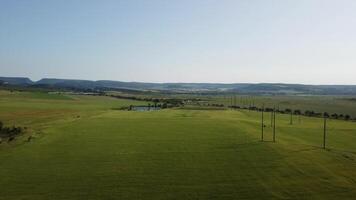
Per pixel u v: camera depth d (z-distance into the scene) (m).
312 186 53.22
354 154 74.25
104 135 95.62
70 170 61.56
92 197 49.09
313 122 136.88
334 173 59.56
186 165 64.94
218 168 62.84
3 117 130.75
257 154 72.44
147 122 124.88
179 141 87.00
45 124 115.12
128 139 89.94
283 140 88.62
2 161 66.44
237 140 87.44
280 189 52.03
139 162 67.06
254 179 56.59
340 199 48.25
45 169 61.88
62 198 48.59
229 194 50.28
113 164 65.69
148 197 49.22
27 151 74.56
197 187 53.09
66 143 83.81
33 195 49.56
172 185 53.97
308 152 74.12
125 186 53.53
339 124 130.38
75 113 156.75
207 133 99.06
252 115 163.50
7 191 50.97
